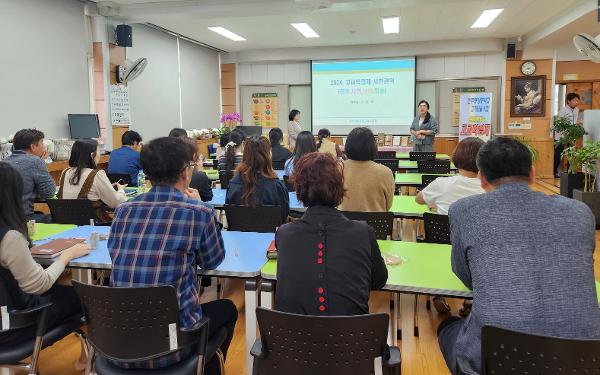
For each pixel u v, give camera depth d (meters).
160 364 1.61
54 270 1.89
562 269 1.32
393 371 1.43
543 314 1.29
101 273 2.52
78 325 2.00
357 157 2.78
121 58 7.00
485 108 9.08
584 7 6.28
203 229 1.70
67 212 3.21
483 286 1.37
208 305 1.97
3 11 5.05
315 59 10.30
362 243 1.52
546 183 8.82
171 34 8.55
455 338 1.61
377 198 2.77
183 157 1.71
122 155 4.74
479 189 2.59
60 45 5.91
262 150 2.98
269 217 2.80
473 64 9.80
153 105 8.08
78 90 6.27
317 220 1.53
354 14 7.22
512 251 1.35
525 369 1.21
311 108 10.52
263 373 1.44
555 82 9.78
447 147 9.93
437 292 1.71
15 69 5.22
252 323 1.91
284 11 6.35
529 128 9.62
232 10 6.31
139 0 6.29
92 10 6.46
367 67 10.12
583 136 7.08
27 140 3.62
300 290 1.46
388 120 10.17
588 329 1.28
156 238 1.63
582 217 1.38
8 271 1.71
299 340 1.33
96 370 1.66
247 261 2.01
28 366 1.82
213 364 1.87
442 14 7.29
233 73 10.77
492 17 7.54
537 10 7.07
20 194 1.75
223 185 4.72
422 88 10.13
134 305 1.53
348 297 1.46
